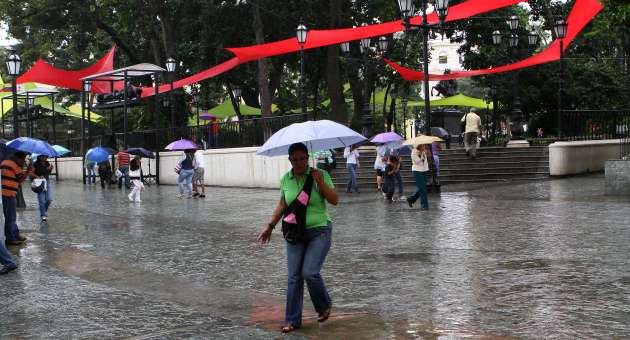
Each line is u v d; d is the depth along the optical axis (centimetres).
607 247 1023
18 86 4216
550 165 2609
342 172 2573
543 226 1274
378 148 2275
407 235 1232
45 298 827
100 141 3925
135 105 3462
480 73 3180
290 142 642
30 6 3947
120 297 823
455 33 4091
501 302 717
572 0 3659
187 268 1001
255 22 3347
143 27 4038
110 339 636
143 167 3522
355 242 1173
